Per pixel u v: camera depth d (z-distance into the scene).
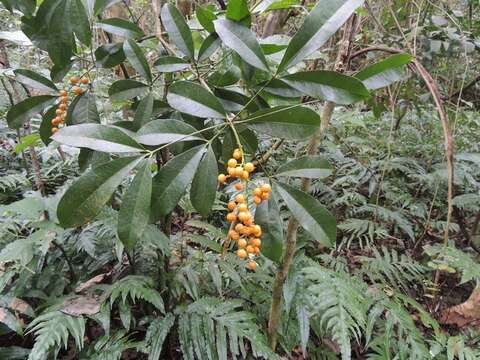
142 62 0.61
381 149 1.74
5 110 1.70
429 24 1.36
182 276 0.89
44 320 0.81
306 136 0.46
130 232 0.42
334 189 1.58
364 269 1.09
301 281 0.91
